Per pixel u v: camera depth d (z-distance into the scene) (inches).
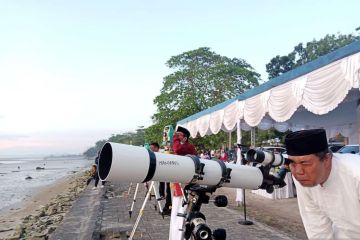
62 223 300.8
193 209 114.4
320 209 76.9
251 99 328.5
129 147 88.0
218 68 1220.5
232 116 379.9
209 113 482.0
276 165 110.3
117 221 303.1
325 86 218.2
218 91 1205.1
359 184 67.1
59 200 746.8
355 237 72.4
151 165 89.0
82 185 1048.2
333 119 464.8
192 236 113.2
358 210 69.1
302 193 77.6
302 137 64.7
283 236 240.4
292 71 261.3
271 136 1051.3
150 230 267.0
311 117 446.0
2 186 1434.5
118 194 517.7
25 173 2886.3
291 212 339.9
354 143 491.5
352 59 194.2
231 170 104.7
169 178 95.4
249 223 278.5
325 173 67.4
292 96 256.1
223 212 338.0
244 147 139.0
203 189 110.0
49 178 2021.4
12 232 446.6
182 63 1230.3
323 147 65.3
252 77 1247.5
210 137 1018.1
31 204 805.2
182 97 1154.7
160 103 1153.4
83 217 329.1
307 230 80.6
